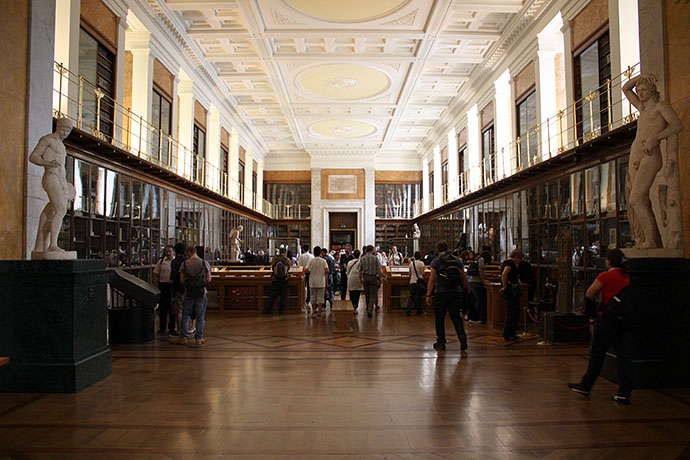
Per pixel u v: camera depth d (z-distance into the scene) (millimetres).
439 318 6254
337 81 15734
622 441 3193
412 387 4465
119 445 3109
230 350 6207
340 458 2928
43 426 3443
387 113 19453
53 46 6129
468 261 11094
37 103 5754
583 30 9273
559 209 9758
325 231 26172
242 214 21141
